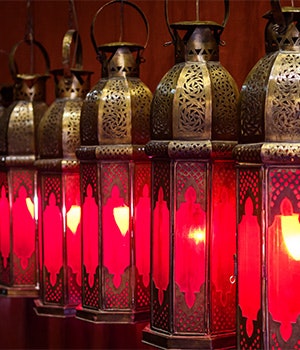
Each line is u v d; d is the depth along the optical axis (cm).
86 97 166
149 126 163
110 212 163
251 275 128
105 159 161
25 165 195
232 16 172
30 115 195
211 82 142
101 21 206
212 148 140
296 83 124
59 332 164
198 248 142
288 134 123
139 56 167
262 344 125
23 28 233
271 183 125
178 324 144
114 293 164
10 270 199
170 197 143
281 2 158
